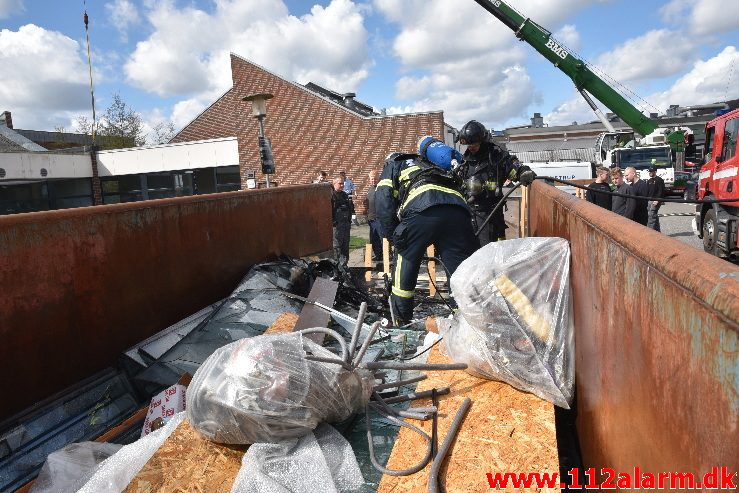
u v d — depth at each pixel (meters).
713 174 8.92
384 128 22.28
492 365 2.42
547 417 2.19
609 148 21.64
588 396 2.06
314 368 2.19
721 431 0.91
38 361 2.71
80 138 37.19
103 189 22.77
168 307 3.69
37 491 2.21
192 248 3.97
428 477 1.90
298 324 3.62
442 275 6.41
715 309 0.93
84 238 3.01
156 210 3.59
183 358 3.24
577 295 2.28
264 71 23.92
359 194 22.34
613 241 1.67
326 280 4.54
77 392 2.88
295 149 23.38
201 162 22.47
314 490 1.92
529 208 5.41
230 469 2.02
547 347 2.34
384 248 6.47
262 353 2.14
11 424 2.54
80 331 2.97
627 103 19.12
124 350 3.28
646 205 9.86
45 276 2.76
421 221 3.85
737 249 8.08
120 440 2.69
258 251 4.95
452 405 2.37
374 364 2.56
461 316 2.81
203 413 2.10
